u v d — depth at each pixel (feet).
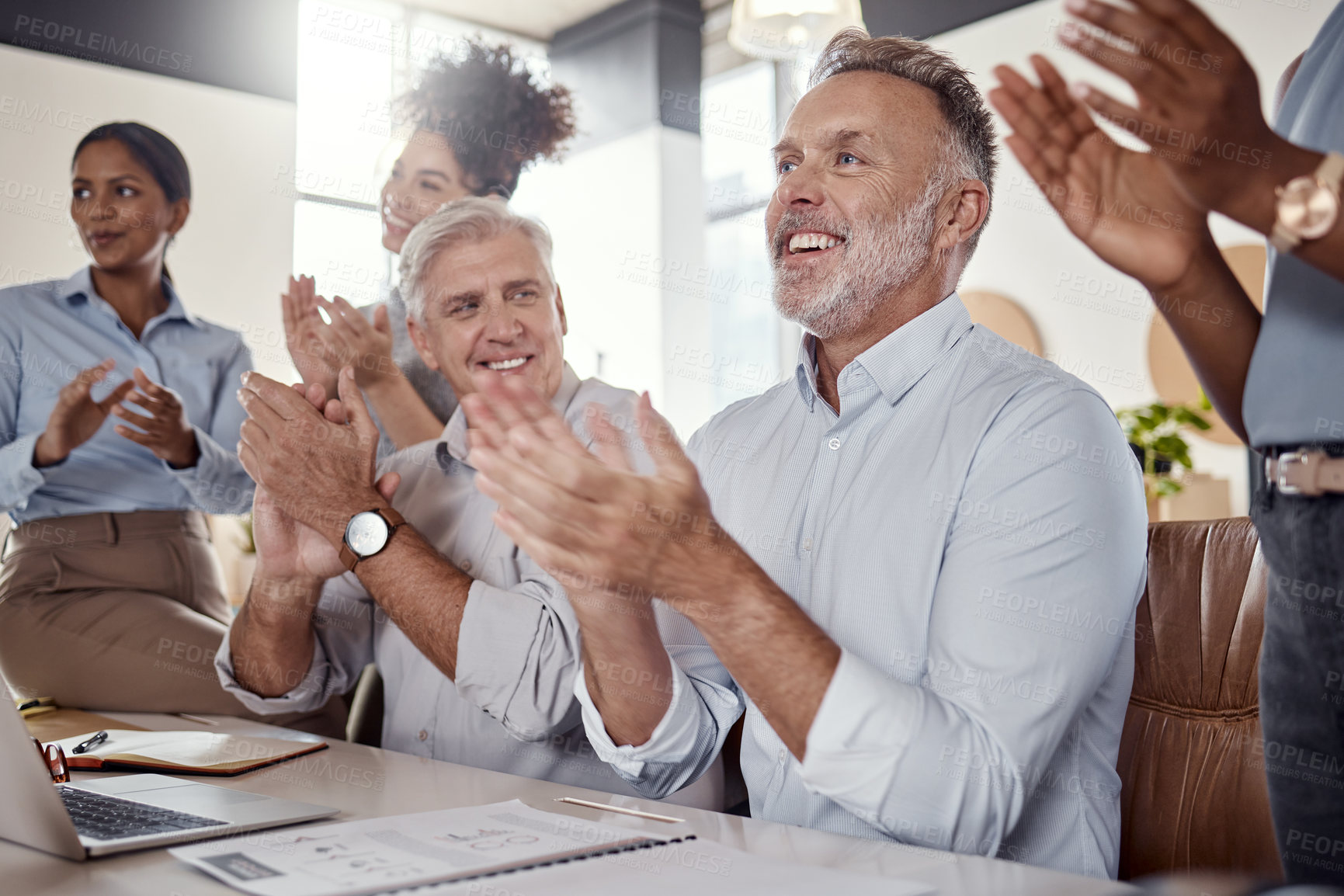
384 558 4.09
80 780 2.87
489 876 1.91
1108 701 3.07
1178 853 3.19
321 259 10.90
